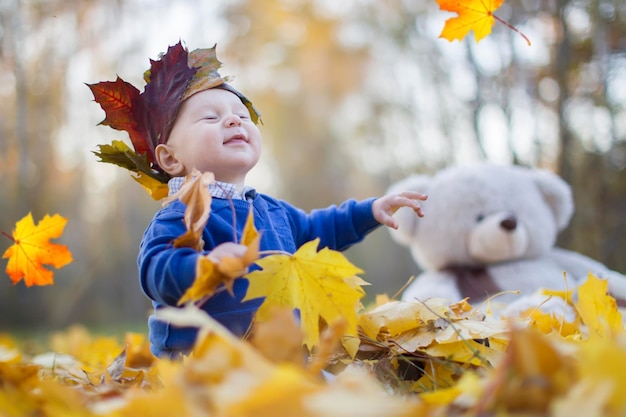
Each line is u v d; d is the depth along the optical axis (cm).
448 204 323
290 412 81
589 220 504
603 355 86
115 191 1115
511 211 318
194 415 90
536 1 536
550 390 90
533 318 192
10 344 360
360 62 1455
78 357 281
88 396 128
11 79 597
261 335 120
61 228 205
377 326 166
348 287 142
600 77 479
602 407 82
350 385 96
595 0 464
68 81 690
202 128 185
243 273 141
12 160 636
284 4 1347
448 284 313
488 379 105
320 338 158
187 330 168
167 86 191
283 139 1769
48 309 1105
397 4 996
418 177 349
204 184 151
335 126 1762
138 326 784
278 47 1398
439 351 154
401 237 342
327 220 211
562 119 498
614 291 283
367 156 1698
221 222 176
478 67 653
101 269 1139
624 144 499
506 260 318
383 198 210
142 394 112
